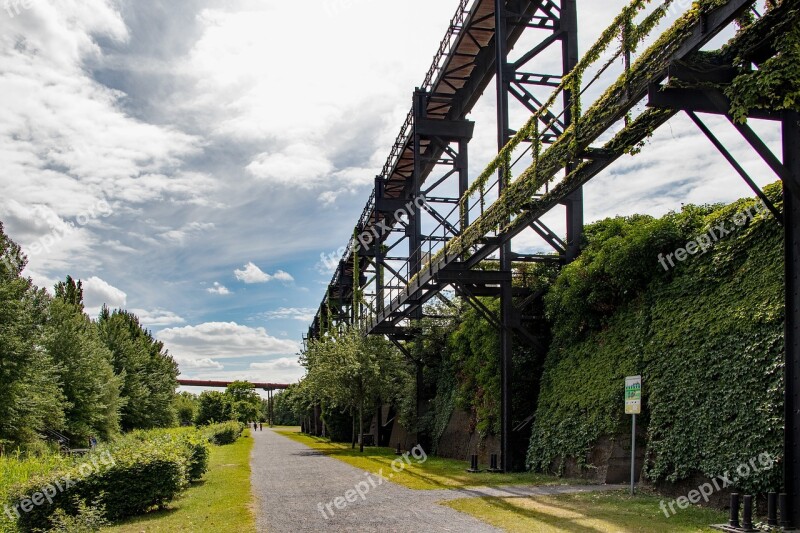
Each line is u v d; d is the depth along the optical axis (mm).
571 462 18875
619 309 18516
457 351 30438
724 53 9914
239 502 14562
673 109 10773
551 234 22625
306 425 82750
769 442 11922
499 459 23281
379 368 36469
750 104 9062
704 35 9273
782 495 9805
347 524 11461
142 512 13133
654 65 10414
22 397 31547
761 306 13047
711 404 13672
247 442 50094
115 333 62094
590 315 19750
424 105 30172
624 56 11188
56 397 37875
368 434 46938
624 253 17594
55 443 34625
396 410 41625
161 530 11141
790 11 8750
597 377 18547
